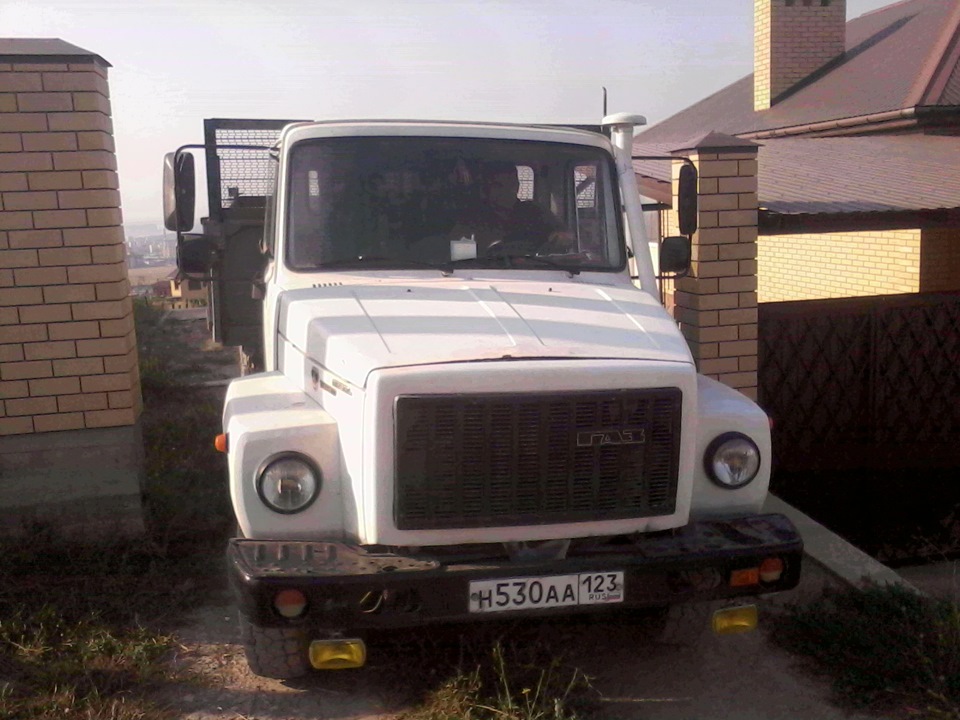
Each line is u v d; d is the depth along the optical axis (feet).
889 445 22.74
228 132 21.95
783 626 15.19
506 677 13.19
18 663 13.43
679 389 11.83
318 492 11.76
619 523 11.87
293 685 13.34
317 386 12.63
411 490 11.14
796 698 13.29
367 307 13.32
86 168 17.03
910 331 22.53
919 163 30.01
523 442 11.35
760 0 51.88
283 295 14.57
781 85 51.62
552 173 16.03
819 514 22.57
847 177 27.53
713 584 11.94
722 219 20.20
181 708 12.71
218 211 21.70
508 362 11.39
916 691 13.10
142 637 14.29
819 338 22.18
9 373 17.26
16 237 16.94
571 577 11.39
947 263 32.73
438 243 15.30
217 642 14.57
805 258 39.65
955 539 21.99
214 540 18.16
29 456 17.52
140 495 18.12
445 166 15.65
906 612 14.85
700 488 12.75
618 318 13.35
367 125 15.65
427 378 11.04
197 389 35.96
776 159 31.37
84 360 17.51
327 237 15.10
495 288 14.34
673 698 13.26
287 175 15.28
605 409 11.55
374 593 11.19
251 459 11.59
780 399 22.15
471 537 11.46
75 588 15.64
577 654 14.39
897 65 45.06
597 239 16.20
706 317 20.40
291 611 10.83
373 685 13.33
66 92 16.78
